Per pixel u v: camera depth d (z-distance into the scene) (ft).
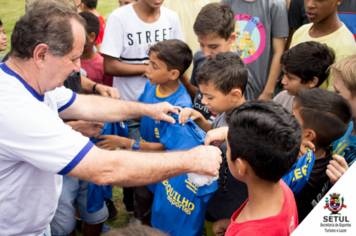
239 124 3.51
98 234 7.93
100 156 4.22
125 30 8.99
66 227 6.88
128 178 4.35
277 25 9.46
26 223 4.81
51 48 4.20
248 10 9.64
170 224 6.01
